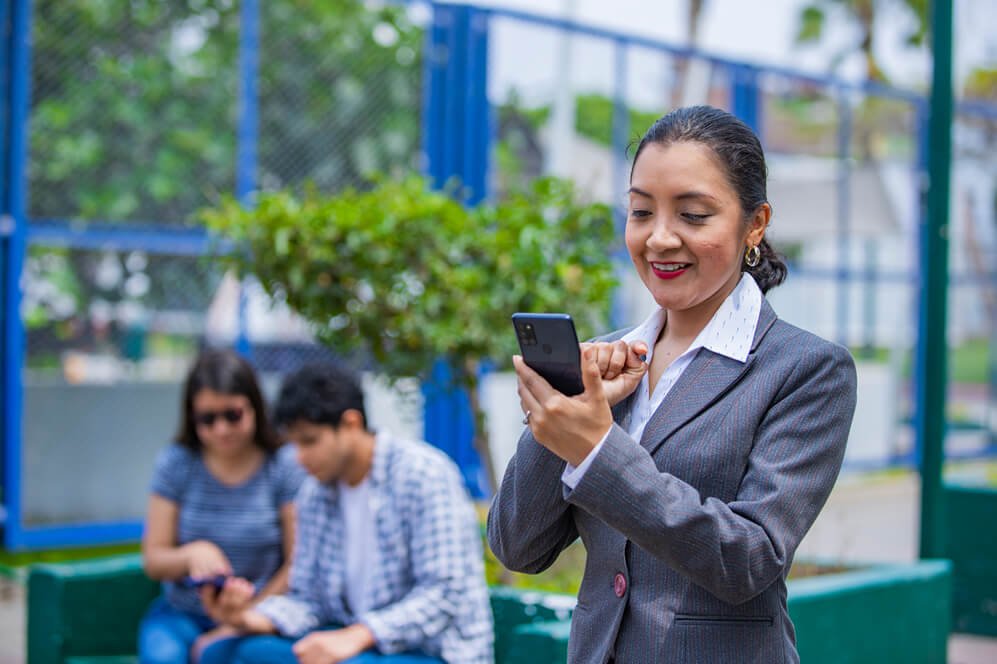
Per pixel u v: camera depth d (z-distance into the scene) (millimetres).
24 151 6852
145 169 8016
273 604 3791
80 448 7230
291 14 8141
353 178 8422
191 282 8117
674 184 1972
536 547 2141
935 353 4582
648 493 1808
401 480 3656
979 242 8109
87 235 7035
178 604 4152
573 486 1837
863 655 3803
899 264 11891
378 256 4938
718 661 1946
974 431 10469
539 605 3721
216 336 8109
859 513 8703
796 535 1902
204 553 4055
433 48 8195
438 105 8203
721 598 1862
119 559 4383
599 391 1832
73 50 7691
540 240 5043
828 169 10273
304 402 3619
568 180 5246
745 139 2012
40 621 4215
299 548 3869
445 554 3572
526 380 1877
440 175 8219
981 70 6867
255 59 7457
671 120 2020
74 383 7215
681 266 1995
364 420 3715
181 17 8008
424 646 3551
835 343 1999
